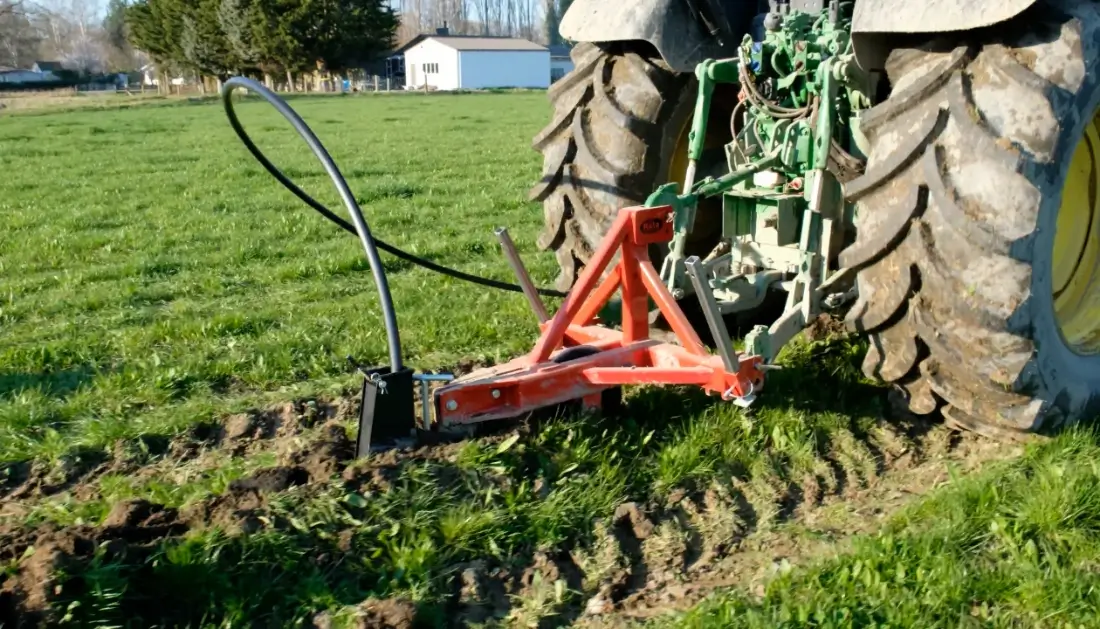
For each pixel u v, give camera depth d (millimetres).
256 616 2957
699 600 3078
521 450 3773
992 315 3318
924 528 3273
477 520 3355
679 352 3924
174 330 6133
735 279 4238
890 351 3721
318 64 65562
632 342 4102
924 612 2840
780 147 4180
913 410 3809
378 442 3662
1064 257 4102
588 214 4613
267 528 3191
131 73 97688
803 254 4020
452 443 3754
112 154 21125
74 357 5695
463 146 21922
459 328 5918
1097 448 3652
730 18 4734
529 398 3805
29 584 2816
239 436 4438
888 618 2814
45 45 128000
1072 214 4098
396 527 3279
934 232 3408
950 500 3375
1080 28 3264
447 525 3324
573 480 3658
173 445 4312
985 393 3498
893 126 3492
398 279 7605
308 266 8156
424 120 32031
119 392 5016
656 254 4895
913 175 3445
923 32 3418
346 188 3451
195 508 3355
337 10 63250
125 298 7230
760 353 3775
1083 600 2846
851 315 3717
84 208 12570
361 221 3471
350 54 65312
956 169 3342
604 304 4359
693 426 4016
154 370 5309
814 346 4980
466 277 4848
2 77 98375
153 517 3328
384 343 5680
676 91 4570
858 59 3643
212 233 10188
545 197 4844
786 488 3734
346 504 3352
